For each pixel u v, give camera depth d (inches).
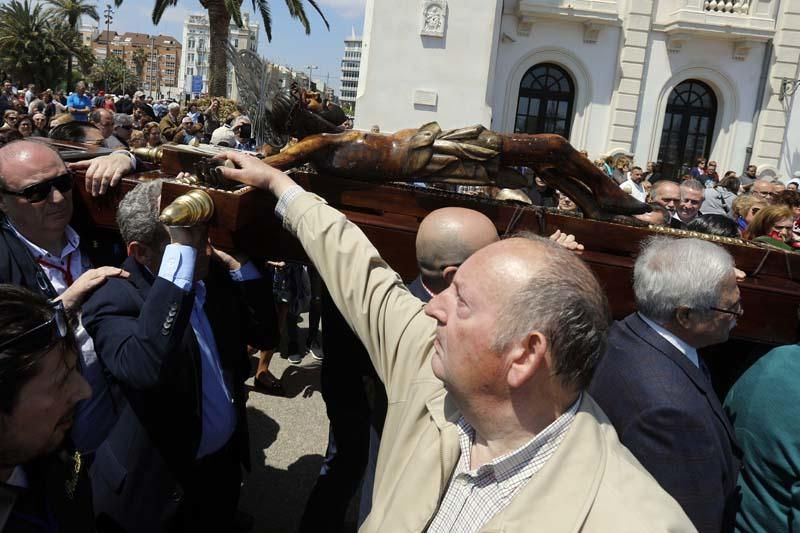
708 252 65.1
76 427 76.0
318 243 64.4
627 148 559.2
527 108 566.6
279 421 147.5
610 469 41.6
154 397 74.1
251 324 90.4
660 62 553.9
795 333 79.6
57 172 77.6
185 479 77.4
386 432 57.2
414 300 62.4
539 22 540.7
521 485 43.3
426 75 433.4
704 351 106.0
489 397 43.4
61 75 1727.4
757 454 67.0
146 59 3038.9
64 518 50.3
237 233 77.5
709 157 582.9
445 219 70.2
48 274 83.0
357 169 78.5
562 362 41.6
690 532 39.4
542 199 208.1
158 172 86.9
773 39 546.6
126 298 73.0
